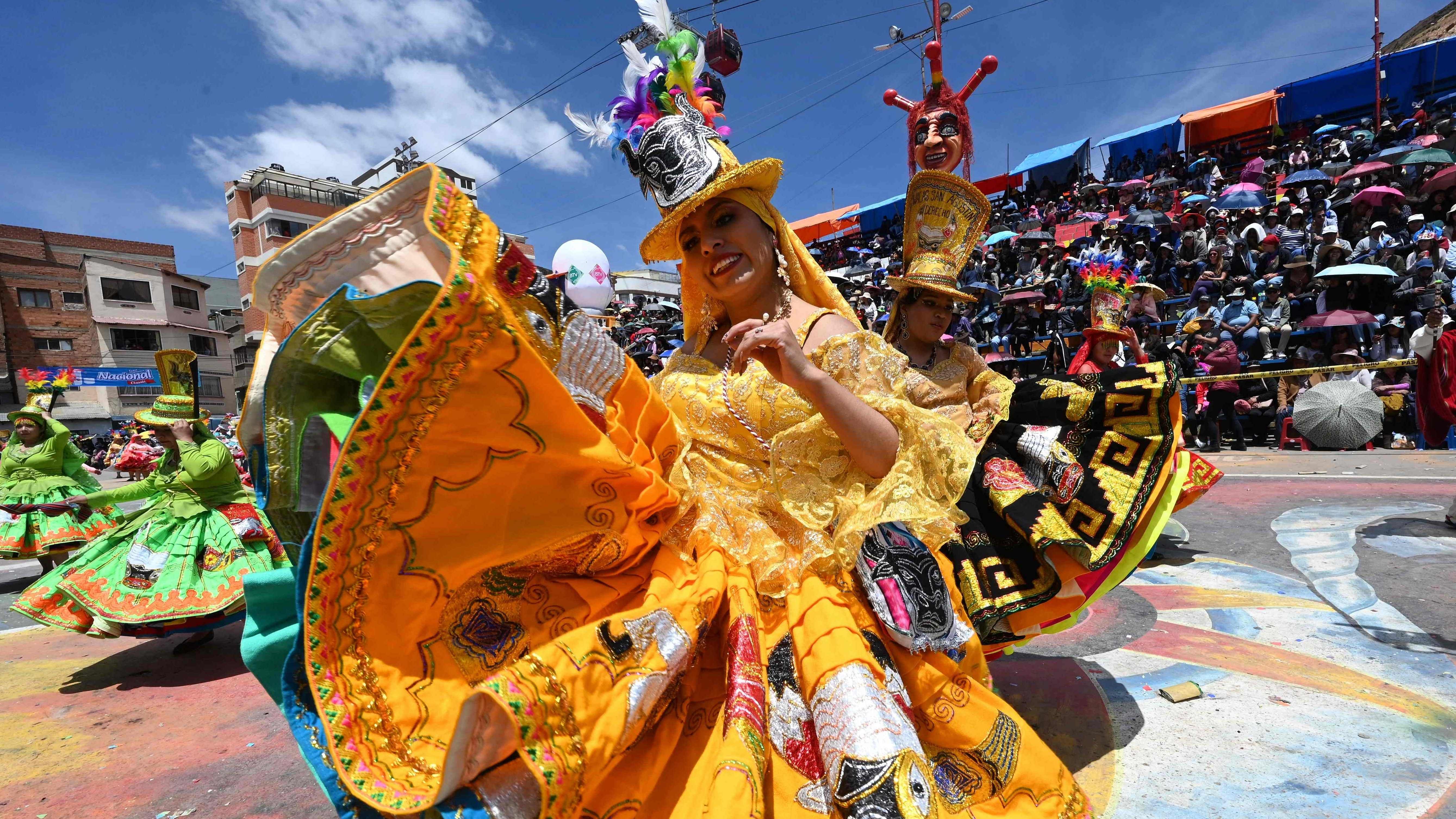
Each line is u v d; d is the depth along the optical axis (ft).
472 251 3.47
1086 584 6.93
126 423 97.81
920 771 3.91
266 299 4.04
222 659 12.72
